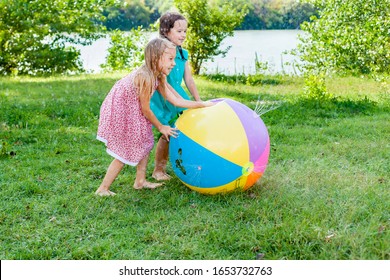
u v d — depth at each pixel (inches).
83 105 338.3
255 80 469.4
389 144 247.6
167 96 182.7
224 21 517.0
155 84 179.2
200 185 179.2
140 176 192.7
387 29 439.8
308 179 197.6
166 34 195.8
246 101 361.7
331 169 211.0
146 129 184.9
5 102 338.6
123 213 172.6
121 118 182.2
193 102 182.9
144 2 755.4
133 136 183.3
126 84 181.8
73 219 168.6
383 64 454.3
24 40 507.2
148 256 146.3
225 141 171.6
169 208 176.2
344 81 447.2
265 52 655.8
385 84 397.1
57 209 176.9
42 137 264.8
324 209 167.3
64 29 530.6
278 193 183.6
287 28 845.8
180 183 197.2
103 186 189.2
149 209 175.6
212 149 171.6
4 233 160.4
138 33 522.0
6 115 301.7
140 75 176.7
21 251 151.6
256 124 178.2
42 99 359.3
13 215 171.0
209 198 180.7
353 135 267.7
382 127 280.7
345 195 180.2
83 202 180.2
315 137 264.1
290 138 262.2
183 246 150.0
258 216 164.9
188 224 162.7
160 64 176.2
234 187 178.9
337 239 147.7
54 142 256.7
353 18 469.1
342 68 475.8
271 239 150.3
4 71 514.3
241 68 567.5
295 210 168.2
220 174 173.5
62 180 204.8
